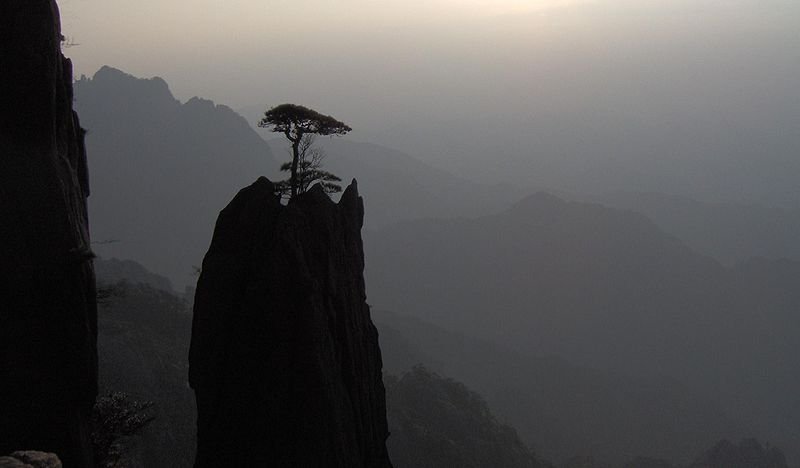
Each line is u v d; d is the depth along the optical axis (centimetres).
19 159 2311
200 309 2856
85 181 3241
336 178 3250
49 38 2369
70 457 2477
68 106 2809
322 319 2772
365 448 3105
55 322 2402
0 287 2236
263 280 2703
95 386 2669
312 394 2670
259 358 2722
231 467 2731
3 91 2277
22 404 2319
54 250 2377
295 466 2647
